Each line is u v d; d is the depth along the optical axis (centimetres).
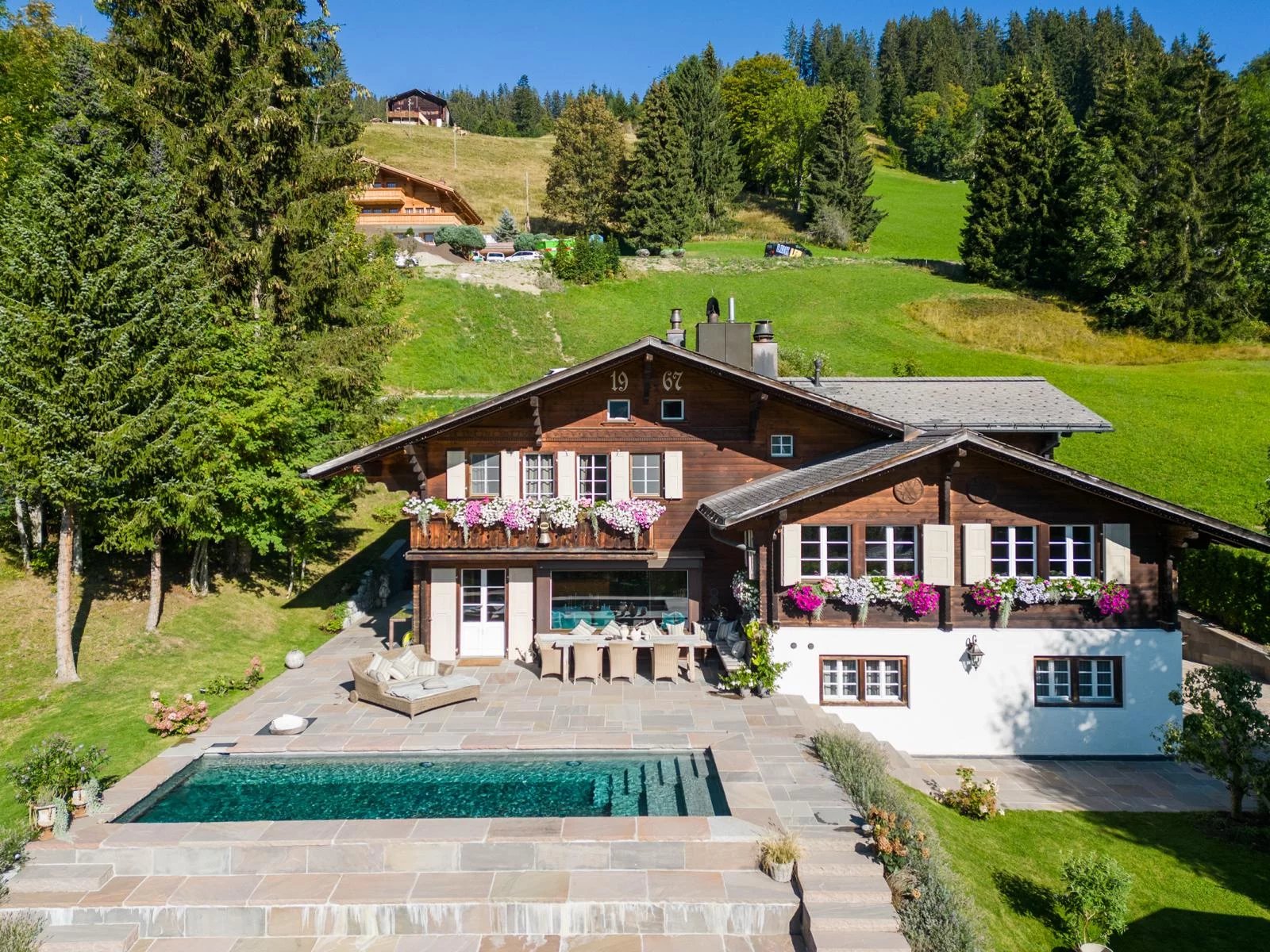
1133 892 1108
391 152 10806
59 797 1100
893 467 1590
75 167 1717
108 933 943
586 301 5366
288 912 957
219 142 2505
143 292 1800
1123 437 3212
